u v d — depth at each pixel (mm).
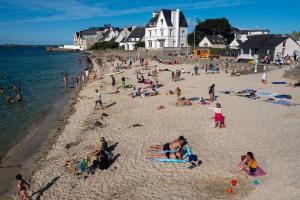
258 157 15969
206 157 16375
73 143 20594
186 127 21562
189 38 112500
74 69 75938
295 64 54625
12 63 99625
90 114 27484
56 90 43344
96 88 41469
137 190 13773
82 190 14383
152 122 23344
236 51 80312
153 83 40000
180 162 16016
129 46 115625
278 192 12352
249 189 12867
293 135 18875
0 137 23281
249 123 21703
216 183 13625
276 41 65250
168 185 13898
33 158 18938
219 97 30594
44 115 29172
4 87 46719
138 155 17375
